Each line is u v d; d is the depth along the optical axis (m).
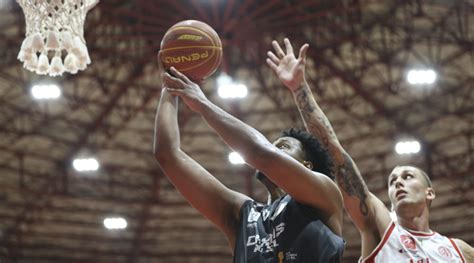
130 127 21.12
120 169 21.97
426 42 18.77
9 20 17.95
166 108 3.41
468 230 22.14
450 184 21.25
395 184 5.23
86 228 23.45
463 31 18.27
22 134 20.09
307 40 18.73
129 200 22.55
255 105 20.97
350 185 4.76
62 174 21.38
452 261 4.90
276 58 4.48
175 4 17.17
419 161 20.89
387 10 18.33
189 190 3.31
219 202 3.29
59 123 20.39
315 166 3.43
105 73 19.62
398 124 20.03
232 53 19.45
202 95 3.29
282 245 2.96
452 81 19.16
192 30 3.64
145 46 19.03
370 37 18.86
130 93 20.41
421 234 5.05
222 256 24.67
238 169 22.41
